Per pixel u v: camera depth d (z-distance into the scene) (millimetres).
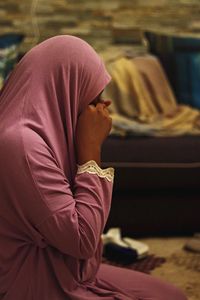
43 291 1155
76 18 3207
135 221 2434
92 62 1178
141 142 2412
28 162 1042
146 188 2375
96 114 1178
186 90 2943
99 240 1174
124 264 2160
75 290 1197
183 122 2643
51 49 1147
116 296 1245
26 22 3170
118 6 3211
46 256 1155
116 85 2736
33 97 1106
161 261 2188
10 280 1181
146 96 2775
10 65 2770
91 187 1125
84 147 1160
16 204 1073
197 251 2264
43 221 1064
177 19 3260
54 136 1120
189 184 2375
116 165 2309
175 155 2352
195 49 3010
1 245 1161
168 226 2461
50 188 1059
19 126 1070
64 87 1132
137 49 3234
